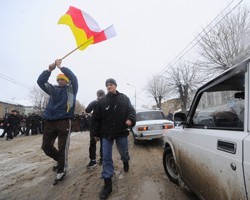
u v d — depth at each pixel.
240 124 1.84
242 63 1.84
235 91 1.99
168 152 3.81
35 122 15.64
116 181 4.00
